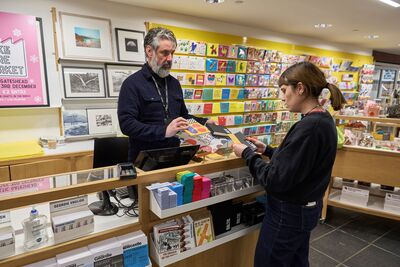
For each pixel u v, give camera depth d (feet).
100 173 3.99
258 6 10.78
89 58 10.30
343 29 15.14
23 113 9.62
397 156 8.38
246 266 6.00
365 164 8.90
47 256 3.40
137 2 10.55
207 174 4.72
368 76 22.76
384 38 17.83
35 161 8.56
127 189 4.93
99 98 10.82
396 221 10.00
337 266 7.38
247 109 15.43
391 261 7.66
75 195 3.50
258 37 15.49
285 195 4.14
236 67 14.53
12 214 4.16
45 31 9.50
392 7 10.62
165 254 4.08
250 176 5.22
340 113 9.92
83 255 3.42
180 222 4.31
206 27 13.32
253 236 5.92
